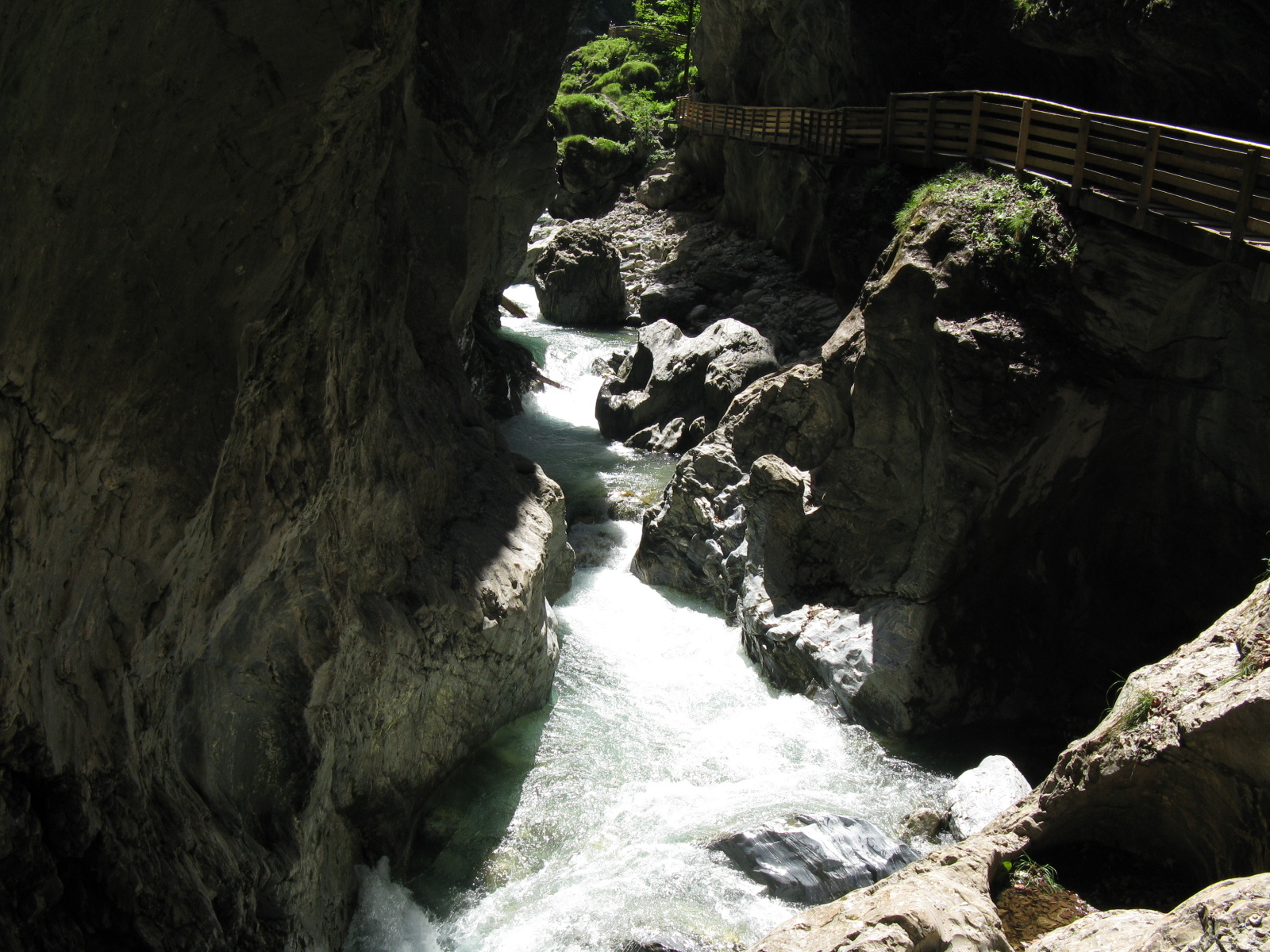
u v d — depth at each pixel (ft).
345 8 15.79
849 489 36.81
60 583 14.24
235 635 20.20
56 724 14.28
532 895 25.72
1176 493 32.55
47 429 13.20
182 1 13.84
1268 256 26.71
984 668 33.73
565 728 33.63
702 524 44.11
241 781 20.62
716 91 109.40
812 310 77.87
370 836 25.76
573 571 44.06
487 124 47.93
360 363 23.32
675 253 105.19
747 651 39.37
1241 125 38.68
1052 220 33.60
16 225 12.10
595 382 77.41
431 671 27.86
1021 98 38.93
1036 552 34.32
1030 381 31.53
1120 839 18.62
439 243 36.35
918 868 18.48
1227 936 11.68
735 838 26.63
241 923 18.22
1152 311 30.94
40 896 13.79
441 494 31.60
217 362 16.34
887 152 56.03
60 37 12.21
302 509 20.24
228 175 15.57
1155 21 39.52
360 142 21.11
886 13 63.57
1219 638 18.72
